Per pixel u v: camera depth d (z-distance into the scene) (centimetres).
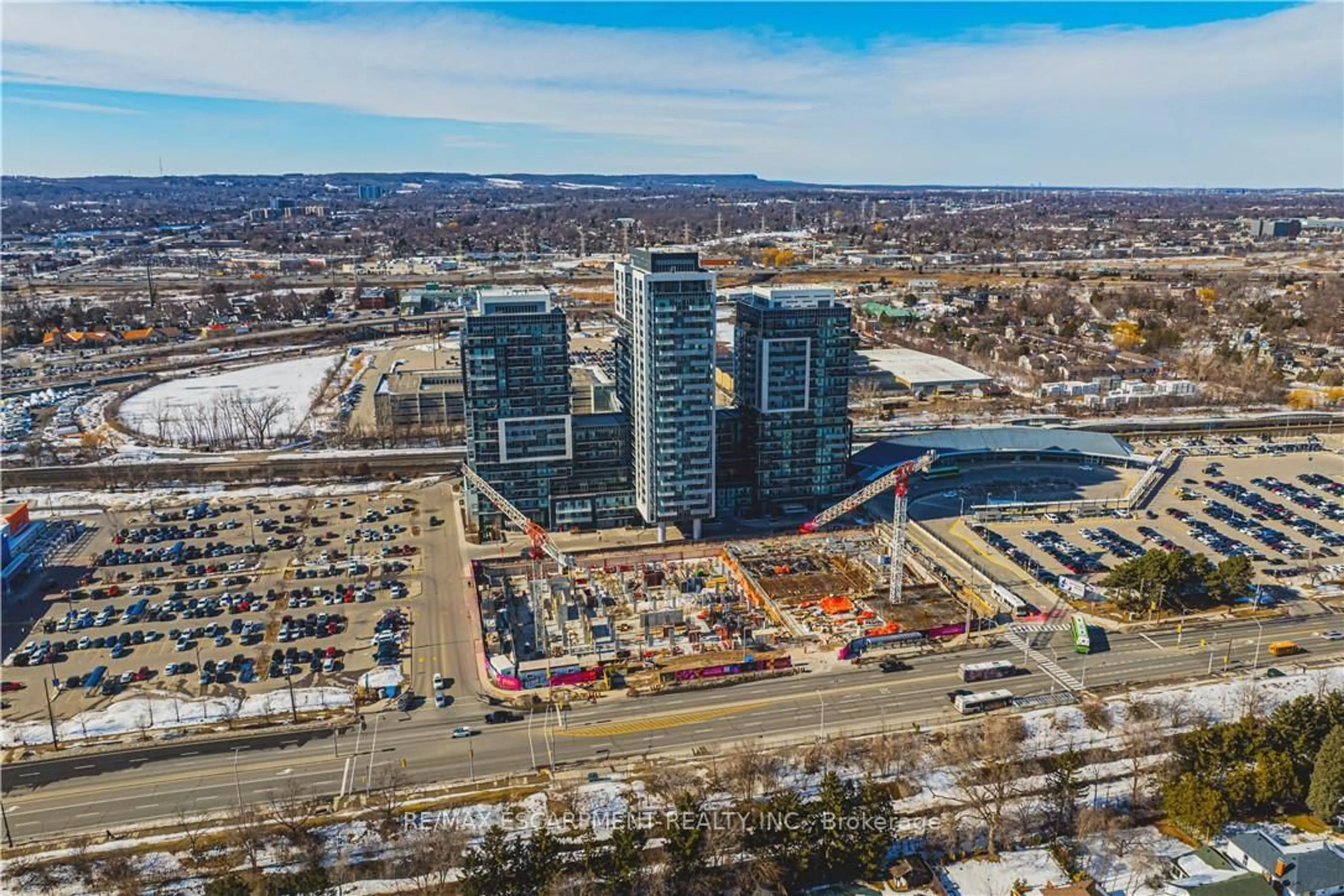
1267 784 15638
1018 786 16825
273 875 14575
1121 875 14925
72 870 14988
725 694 19988
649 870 14625
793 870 14662
